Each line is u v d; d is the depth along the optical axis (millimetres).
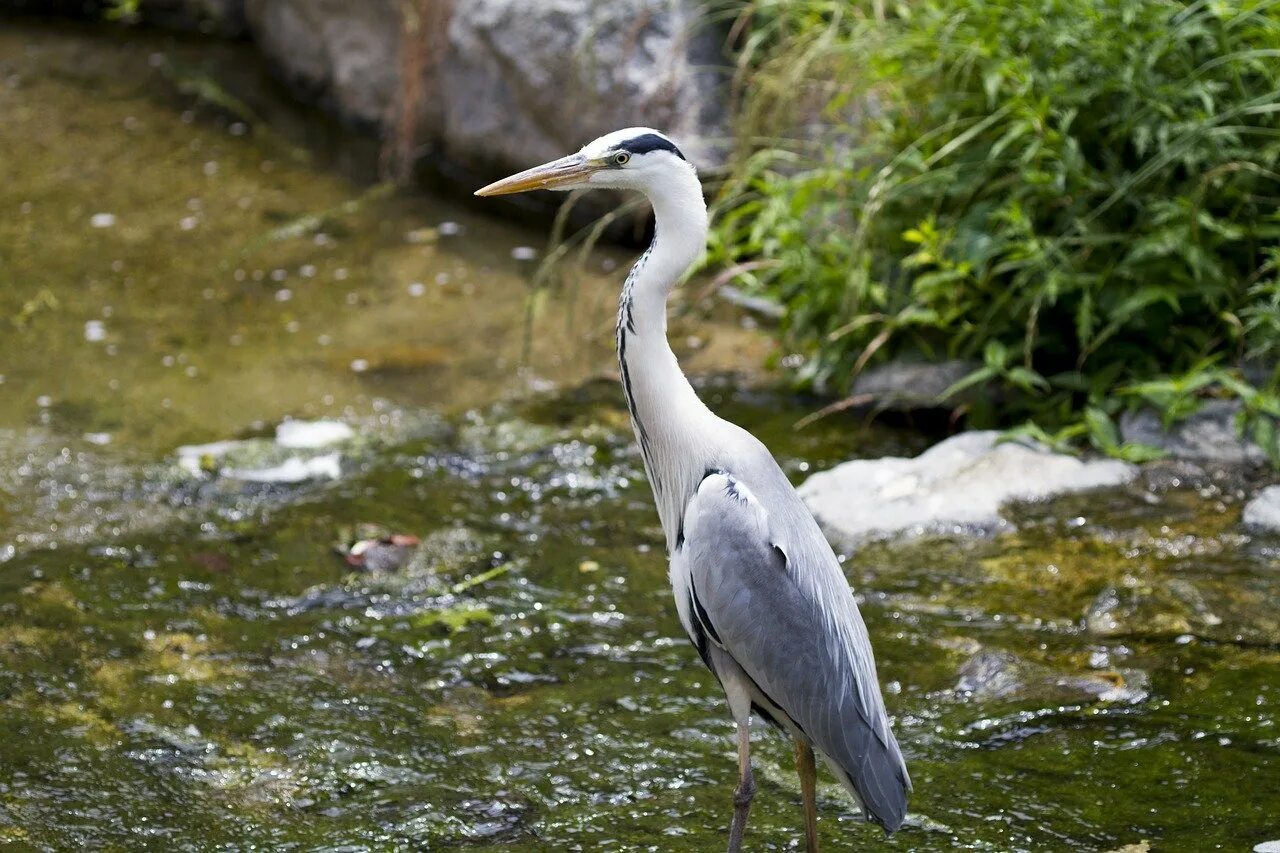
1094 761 7824
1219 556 9656
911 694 8539
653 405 7402
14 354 12977
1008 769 7805
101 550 10258
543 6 15453
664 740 8273
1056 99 11141
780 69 13531
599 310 13891
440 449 11734
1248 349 10992
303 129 17859
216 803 7730
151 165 16688
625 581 9961
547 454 11656
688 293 14320
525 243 15406
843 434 11859
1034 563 9766
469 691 8781
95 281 14273
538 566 10156
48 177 16281
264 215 15711
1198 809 7379
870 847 7266
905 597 9508
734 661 7148
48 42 19891
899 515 10297
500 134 16234
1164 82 11109
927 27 11891
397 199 16328
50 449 11531
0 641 9172
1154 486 10469
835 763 6895
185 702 8625
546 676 8922
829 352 12234
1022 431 10969
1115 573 9586
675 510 7531
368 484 11234
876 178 11945
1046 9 11273
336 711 8555
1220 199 11023
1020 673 8578
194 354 13094
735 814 6914
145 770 8008
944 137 11992
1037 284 11227
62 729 8352
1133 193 11109
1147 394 10852
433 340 13422
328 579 9984
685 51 15195
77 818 7590
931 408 11812
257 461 11453
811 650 6895
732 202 13141
